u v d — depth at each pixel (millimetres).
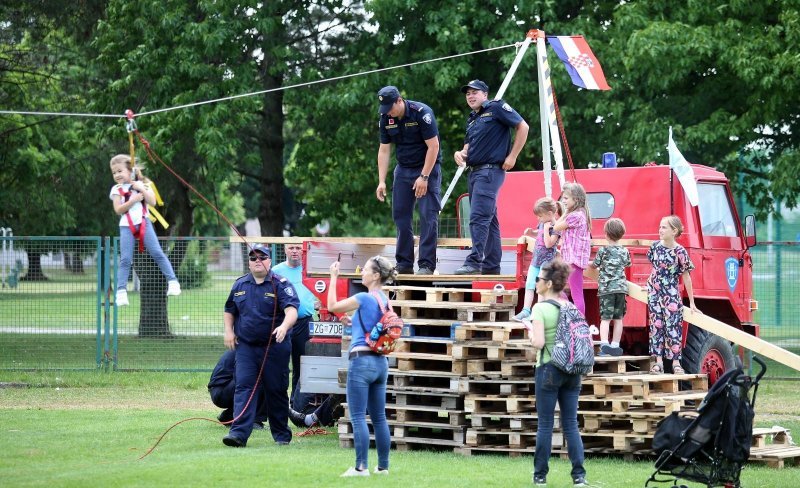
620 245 17375
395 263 19422
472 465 14547
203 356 28078
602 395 15461
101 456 14945
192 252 28094
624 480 13406
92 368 27312
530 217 20891
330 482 12711
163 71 32219
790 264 33188
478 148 17562
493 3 30875
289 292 16406
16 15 36031
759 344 16531
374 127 33469
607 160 20938
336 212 35719
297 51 33531
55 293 27422
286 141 43156
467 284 17969
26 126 36531
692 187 18797
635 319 18188
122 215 16219
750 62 28438
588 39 30438
